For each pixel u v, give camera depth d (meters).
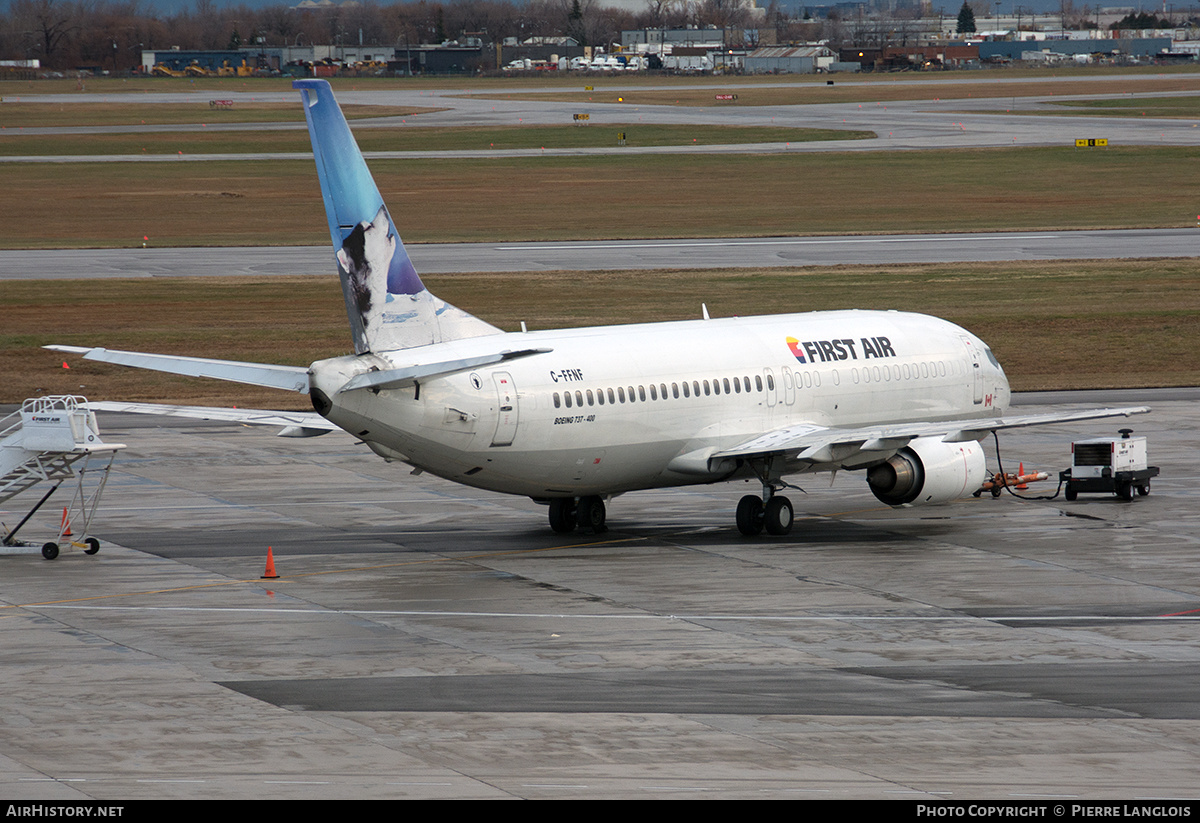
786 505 143.50
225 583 122.50
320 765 76.81
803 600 115.69
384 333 127.94
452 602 115.56
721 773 75.31
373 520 151.88
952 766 76.38
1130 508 156.25
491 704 88.00
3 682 92.94
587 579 123.69
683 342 144.25
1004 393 173.00
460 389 125.06
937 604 114.19
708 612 111.75
